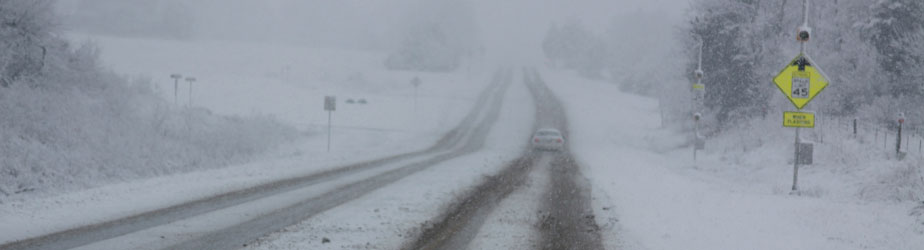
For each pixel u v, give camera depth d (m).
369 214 10.06
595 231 8.95
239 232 8.43
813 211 10.35
